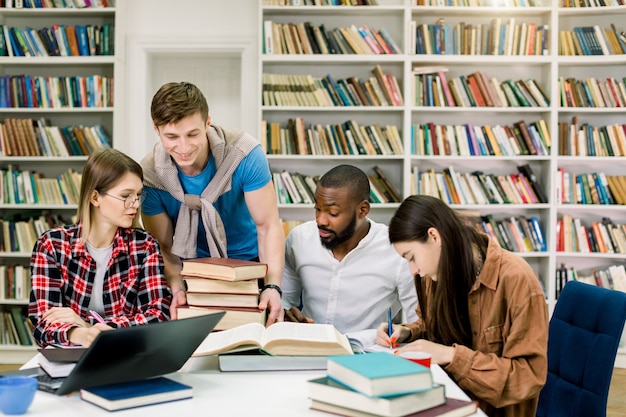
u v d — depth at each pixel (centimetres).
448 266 168
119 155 187
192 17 485
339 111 486
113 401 126
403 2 477
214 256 215
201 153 202
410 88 465
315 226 234
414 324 198
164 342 134
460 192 473
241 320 176
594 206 465
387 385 115
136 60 485
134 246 192
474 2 470
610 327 192
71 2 470
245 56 484
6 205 466
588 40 472
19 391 122
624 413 359
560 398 207
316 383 126
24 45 471
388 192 474
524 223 476
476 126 485
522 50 470
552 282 468
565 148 475
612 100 471
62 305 184
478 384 160
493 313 171
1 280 464
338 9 468
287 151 472
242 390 140
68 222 487
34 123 475
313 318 234
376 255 226
